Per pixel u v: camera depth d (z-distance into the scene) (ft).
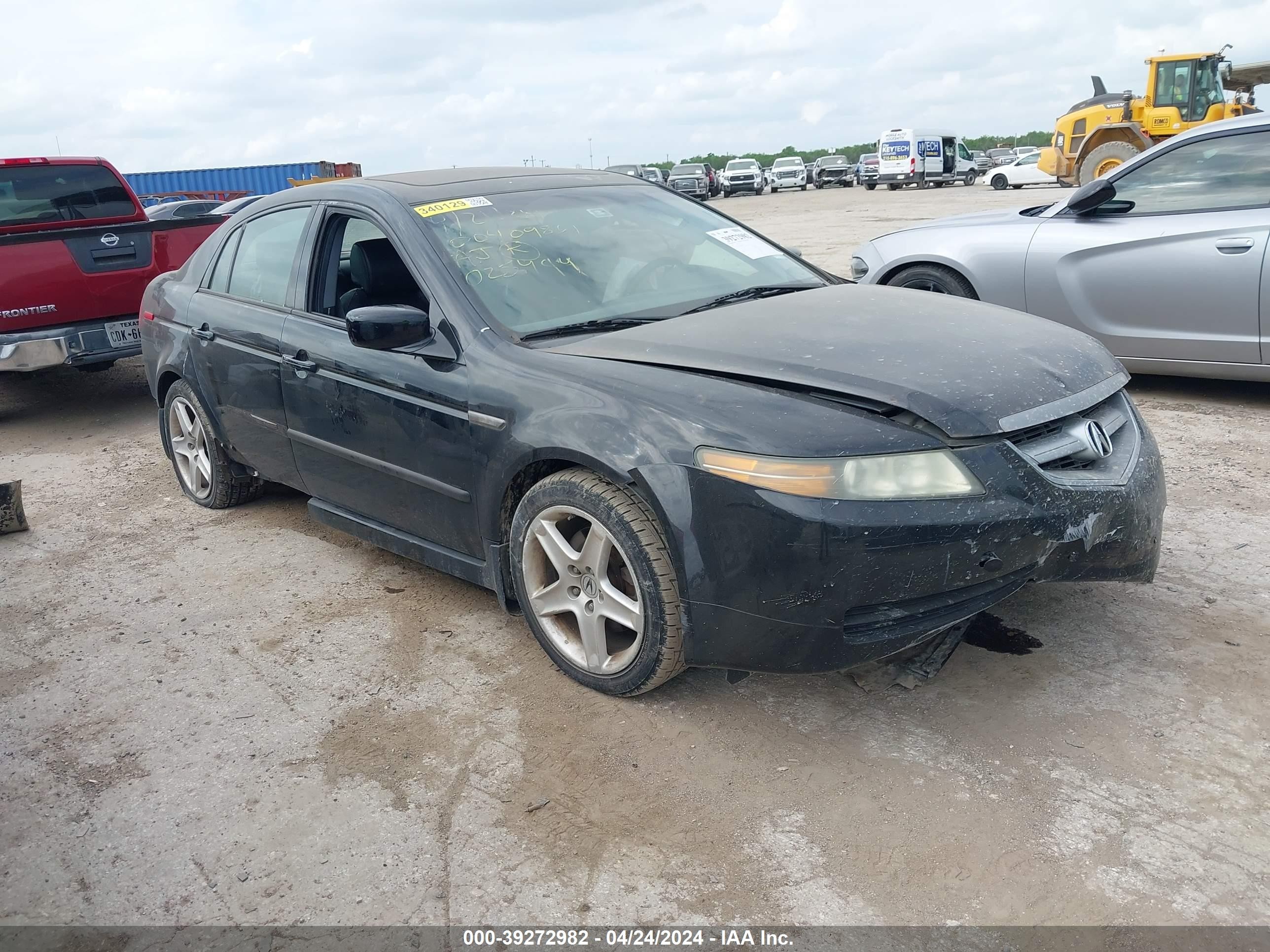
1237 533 12.74
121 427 22.97
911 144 128.88
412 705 9.93
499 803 8.32
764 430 8.23
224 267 14.87
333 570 13.53
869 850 7.50
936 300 11.22
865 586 8.00
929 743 8.76
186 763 9.19
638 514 8.95
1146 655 9.95
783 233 61.98
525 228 11.77
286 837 8.08
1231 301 17.16
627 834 7.85
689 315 10.70
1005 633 10.55
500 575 10.61
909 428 8.19
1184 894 6.89
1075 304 18.85
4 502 15.55
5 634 12.11
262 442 13.99
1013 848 7.43
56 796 8.81
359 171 112.68
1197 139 17.63
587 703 9.75
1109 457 9.13
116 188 27.63
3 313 21.11
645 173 137.80
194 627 12.00
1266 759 8.25
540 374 9.75
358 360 11.56
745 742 8.94
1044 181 116.47
